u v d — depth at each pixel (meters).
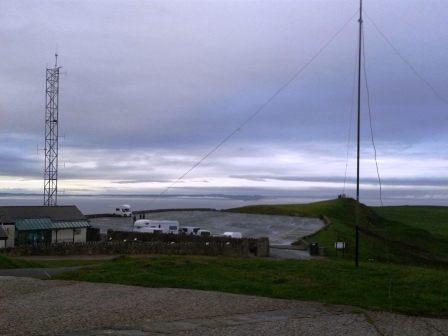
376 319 12.55
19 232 53.78
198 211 96.88
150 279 17.55
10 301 13.94
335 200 113.00
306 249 47.28
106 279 17.84
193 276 18.36
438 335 11.22
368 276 18.47
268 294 15.47
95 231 60.47
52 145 70.81
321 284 16.80
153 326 11.19
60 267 28.64
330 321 12.15
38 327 10.94
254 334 10.71
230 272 19.22
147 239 52.75
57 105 70.69
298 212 91.31
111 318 11.91
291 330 11.14
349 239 53.94
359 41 22.56
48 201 70.56
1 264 28.69
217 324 11.52
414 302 14.56
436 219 122.44
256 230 66.56
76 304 13.51
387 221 98.62
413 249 62.47
